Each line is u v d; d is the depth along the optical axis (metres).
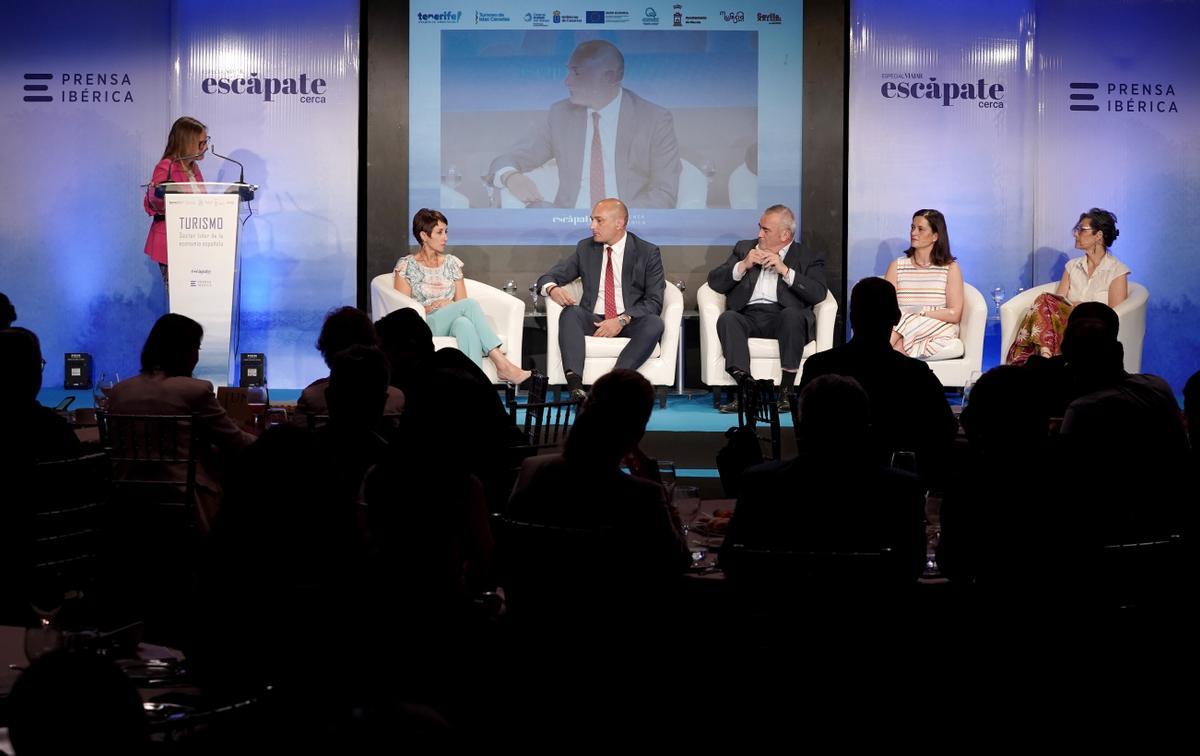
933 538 2.80
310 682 2.14
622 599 2.30
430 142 8.66
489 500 3.27
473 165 8.67
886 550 2.26
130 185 8.63
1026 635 2.39
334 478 2.29
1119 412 3.27
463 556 2.40
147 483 3.74
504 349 7.89
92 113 8.61
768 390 4.31
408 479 2.31
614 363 7.74
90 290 8.67
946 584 2.45
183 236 7.35
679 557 2.38
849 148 8.54
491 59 8.63
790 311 7.68
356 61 8.53
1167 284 8.73
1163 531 2.68
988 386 2.44
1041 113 8.62
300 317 8.62
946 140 8.55
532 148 8.67
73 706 0.99
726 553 2.32
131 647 2.01
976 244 8.58
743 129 8.64
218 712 1.52
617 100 8.64
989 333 8.64
